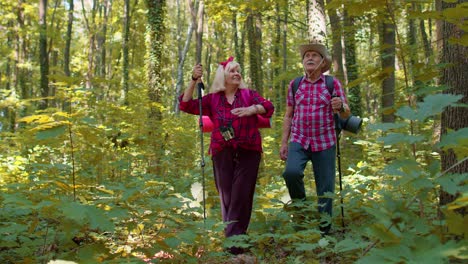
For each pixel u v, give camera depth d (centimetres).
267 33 2436
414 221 182
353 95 1242
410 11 268
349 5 294
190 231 294
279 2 1300
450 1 259
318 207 427
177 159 866
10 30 2319
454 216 176
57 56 3516
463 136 181
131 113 821
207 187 549
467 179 177
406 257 158
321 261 327
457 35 335
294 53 2116
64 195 363
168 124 934
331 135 434
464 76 331
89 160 534
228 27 3120
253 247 375
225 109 413
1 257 313
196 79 416
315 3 880
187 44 2191
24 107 1484
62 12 2608
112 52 3111
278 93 1983
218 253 324
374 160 723
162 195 488
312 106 434
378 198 462
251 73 1803
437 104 182
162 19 1245
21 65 2256
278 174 971
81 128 305
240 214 395
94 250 255
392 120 1052
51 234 338
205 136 1142
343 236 385
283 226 402
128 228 323
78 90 312
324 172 431
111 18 2869
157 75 1220
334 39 845
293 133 443
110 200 303
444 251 155
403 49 304
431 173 193
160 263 305
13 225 318
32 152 784
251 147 404
